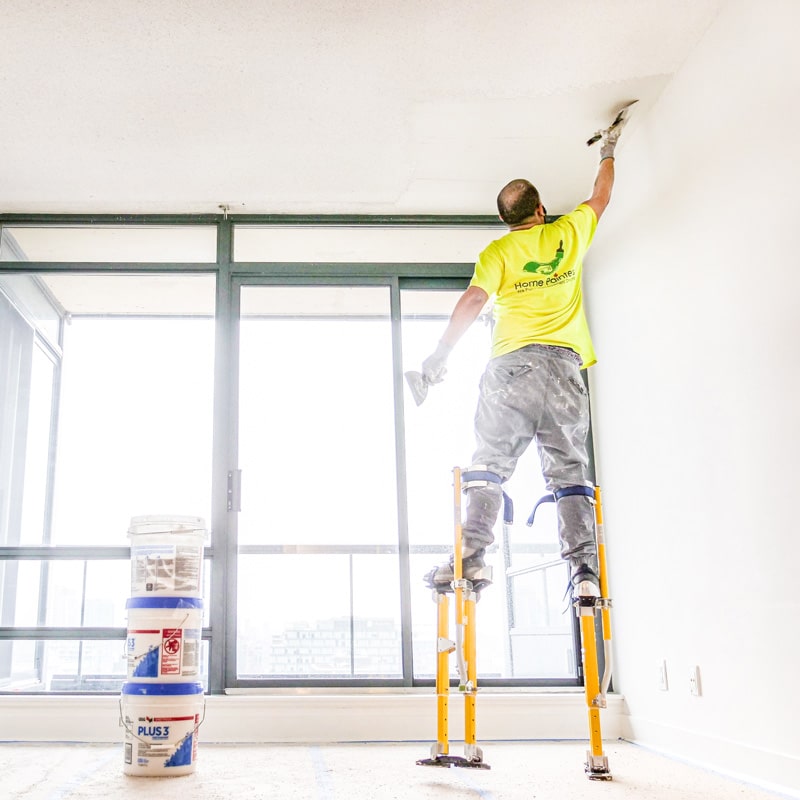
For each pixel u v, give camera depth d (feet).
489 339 14.30
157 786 8.39
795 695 7.97
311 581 13.01
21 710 11.92
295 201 13.89
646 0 9.25
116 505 13.32
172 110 11.42
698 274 9.93
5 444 13.78
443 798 7.79
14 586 12.96
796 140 7.88
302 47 10.13
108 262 14.12
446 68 10.53
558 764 9.84
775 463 8.30
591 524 8.73
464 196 13.85
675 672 10.64
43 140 12.09
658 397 11.12
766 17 8.38
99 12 9.47
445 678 9.40
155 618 9.14
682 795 7.88
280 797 7.84
